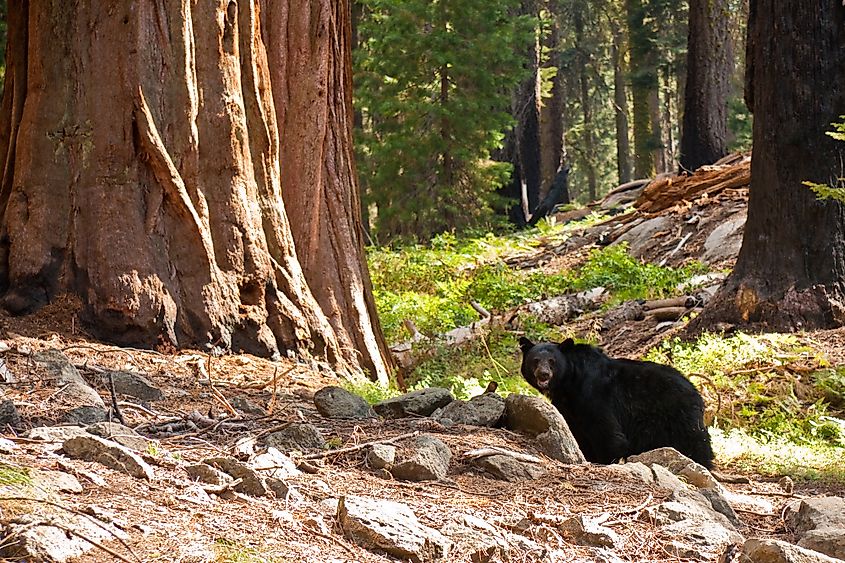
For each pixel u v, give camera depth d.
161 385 10.49
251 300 13.02
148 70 12.57
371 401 11.88
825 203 17.30
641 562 6.43
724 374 15.49
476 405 9.71
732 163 33.19
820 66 17.33
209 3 13.05
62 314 12.00
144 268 12.20
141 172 12.51
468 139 38.12
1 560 4.72
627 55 75.56
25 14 13.26
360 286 14.71
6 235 12.42
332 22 14.66
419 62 37.91
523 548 6.30
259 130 13.54
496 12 38.25
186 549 5.20
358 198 15.20
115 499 5.88
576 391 10.59
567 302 23.08
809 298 17.27
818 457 12.02
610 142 95.62
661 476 8.43
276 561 5.31
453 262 30.66
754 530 8.08
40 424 7.93
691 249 27.09
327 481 7.26
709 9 38.56
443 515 6.71
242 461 7.21
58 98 12.65
